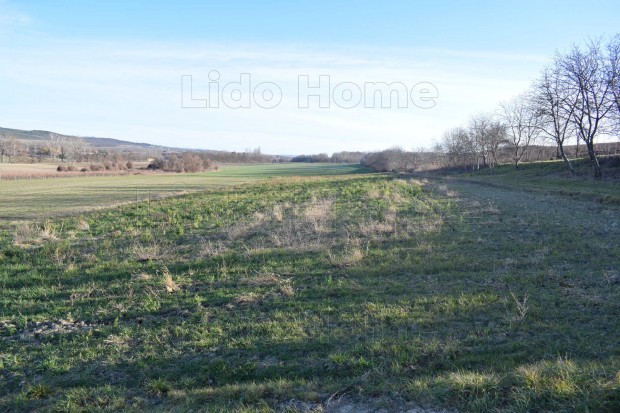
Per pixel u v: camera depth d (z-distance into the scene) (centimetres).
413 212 1795
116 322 724
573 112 3581
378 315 696
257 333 661
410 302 748
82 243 1347
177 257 1128
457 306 721
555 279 845
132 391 522
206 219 1783
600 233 1305
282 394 476
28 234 1484
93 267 1058
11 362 608
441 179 5100
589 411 380
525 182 3891
